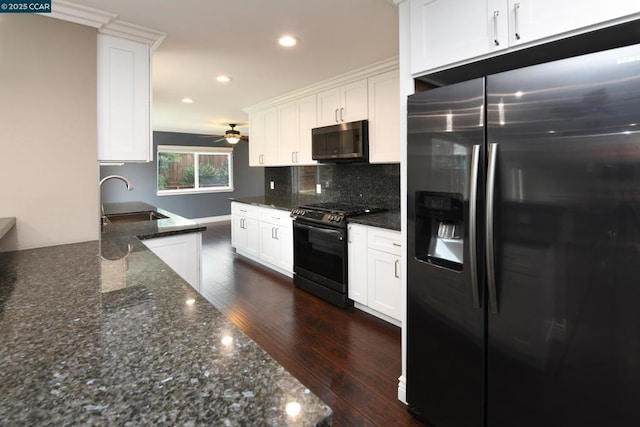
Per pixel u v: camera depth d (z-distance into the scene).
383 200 3.41
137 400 0.61
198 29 2.18
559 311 1.16
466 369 1.45
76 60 1.92
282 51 2.58
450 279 1.48
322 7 1.93
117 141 2.08
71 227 1.95
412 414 1.72
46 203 1.87
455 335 1.48
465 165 1.38
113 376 0.68
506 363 1.31
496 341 1.33
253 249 4.54
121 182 6.83
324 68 2.98
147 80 2.19
